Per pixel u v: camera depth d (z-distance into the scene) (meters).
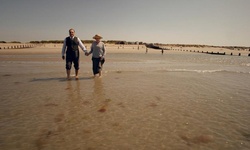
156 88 7.54
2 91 6.62
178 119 4.45
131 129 3.88
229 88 7.88
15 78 9.07
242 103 5.80
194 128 3.98
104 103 5.52
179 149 3.16
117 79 9.26
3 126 3.90
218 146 3.28
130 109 5.07
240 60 32.94
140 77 9.98
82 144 3.26
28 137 3.47
